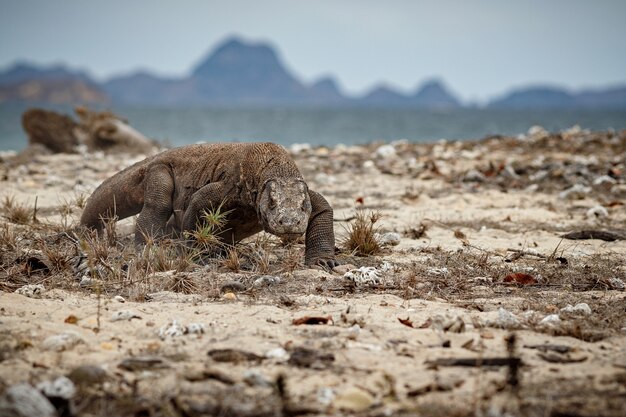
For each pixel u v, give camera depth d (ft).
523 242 118.83
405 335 69.10
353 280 89.86
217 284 87.20
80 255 96.84
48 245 104.17
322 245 99.50
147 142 253.24
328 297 83.87
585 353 65.05
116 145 246.27
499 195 165.78
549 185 176.55
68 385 53.52
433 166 192.54
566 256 108.47
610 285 90.43
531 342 67.92
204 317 74.38
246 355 62.95
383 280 90.94
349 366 61.57
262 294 84.53
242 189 99.81
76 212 134.31
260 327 71.10
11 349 63.72
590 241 120.78
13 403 49.62
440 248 111.96
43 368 60.08
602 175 186.80
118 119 254.06
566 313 77.56
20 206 129.70
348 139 476.13
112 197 115.14
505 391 56.49
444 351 65.10
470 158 215.92
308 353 63.41
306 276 91.91
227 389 56.39
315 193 102.06
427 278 92.53
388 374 59.77
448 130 650.84
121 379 58.23
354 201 157.07
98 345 65.77
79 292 84.99
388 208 150.00
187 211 103.65
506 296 85.66
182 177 108.78
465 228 130.93
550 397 54.85
